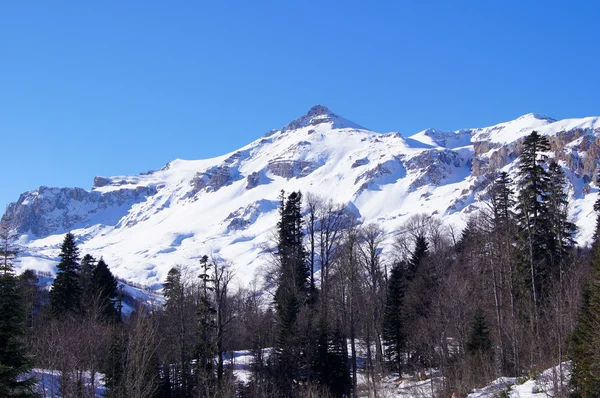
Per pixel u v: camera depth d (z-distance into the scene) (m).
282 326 46.03
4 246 28.44
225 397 38.31
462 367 38.22
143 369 36.38
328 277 50.03
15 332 26.92
